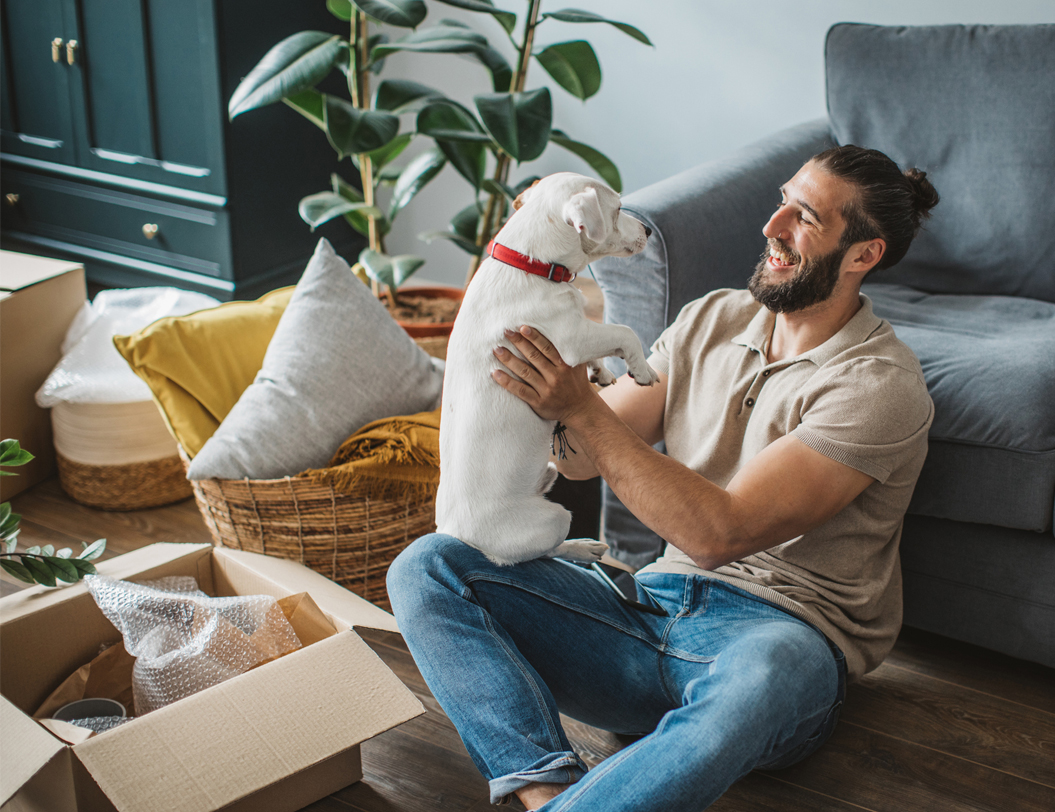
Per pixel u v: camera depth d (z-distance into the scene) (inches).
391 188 132.0
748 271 75.0
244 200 110.0
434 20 121.0
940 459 59.9
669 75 109.5
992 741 57.3
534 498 48.7
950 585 62.6
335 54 86.0
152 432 82.3
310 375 67.2
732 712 39.6
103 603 53.4
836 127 88.7
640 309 69.0
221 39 101.0
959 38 82.6
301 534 65.4
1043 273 78.7
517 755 41.2
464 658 43.8
